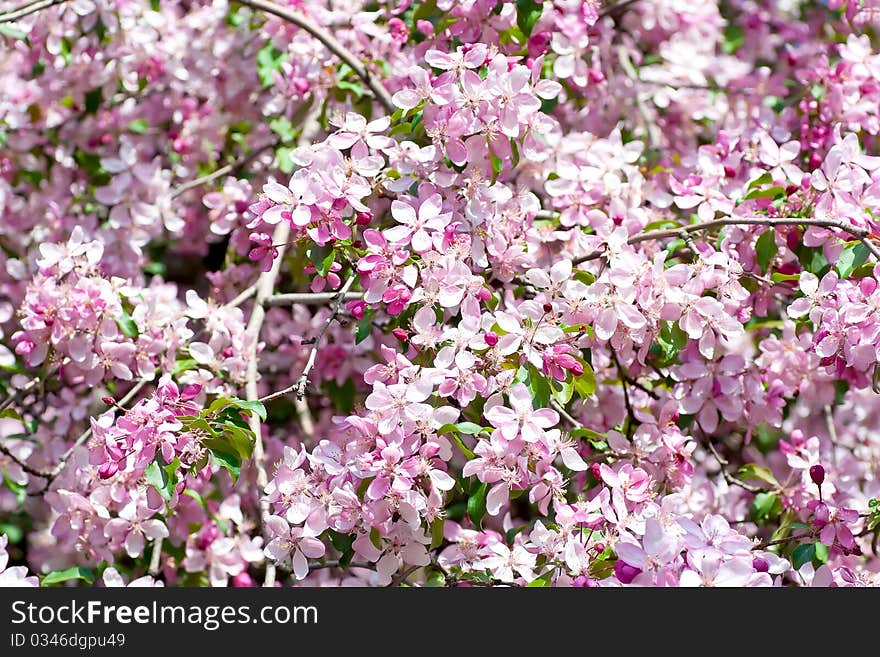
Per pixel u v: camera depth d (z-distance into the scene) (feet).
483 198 7.05
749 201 7.61
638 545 5.85
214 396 7.97
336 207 6.52
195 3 11.94
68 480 8.58
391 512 6.21
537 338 6.47
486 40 8.25
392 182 7.05
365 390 9.94
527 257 7.41
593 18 8.39
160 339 7.77
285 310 10.83
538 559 6.50
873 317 6.46
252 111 11.93
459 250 6.66
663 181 9.22
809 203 7.34
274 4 8.92
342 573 9.01
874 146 11.00
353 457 6.24
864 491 9.05
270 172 11.64
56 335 7.32
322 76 9.62
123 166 9.82
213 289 10.56
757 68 12.94
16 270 9.68
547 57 9.44
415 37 8.68
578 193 8.26
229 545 8.30
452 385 6.34
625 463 7.29
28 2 9.96
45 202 11.35
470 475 6.34
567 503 6.98
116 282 7.65
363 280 6.53
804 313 6.89
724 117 11.82
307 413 9.68
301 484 6.43
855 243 6.88
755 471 8.13
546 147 8.73
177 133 11.62
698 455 10.05
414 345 6.61
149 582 7.15
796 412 10.31
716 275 6.94
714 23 11.83
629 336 6.83
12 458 7.93
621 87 11.17
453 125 6.85
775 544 7.42
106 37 10.64
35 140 11.38
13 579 6.98
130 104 11.80
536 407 6.45
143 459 6.28
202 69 11.60
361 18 9.57
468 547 7.19
